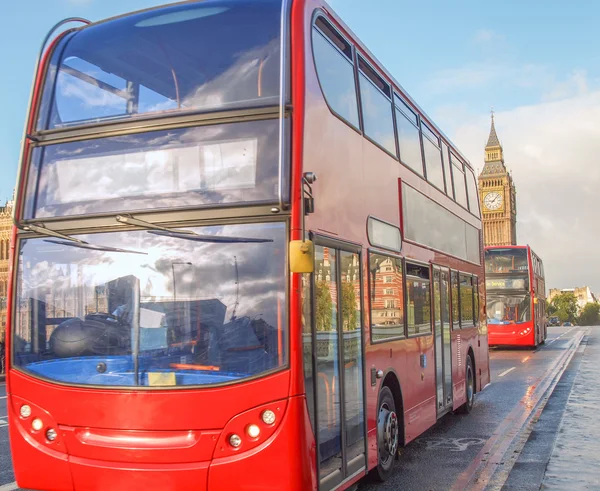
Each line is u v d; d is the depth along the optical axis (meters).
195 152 5.62
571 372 21.62
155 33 6.05
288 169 5.41
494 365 25.58
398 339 8.32
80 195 5.86
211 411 5.20
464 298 13.05
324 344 5.83
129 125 5.83
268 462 5.09
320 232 5.91
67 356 5.62
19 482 5.68
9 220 67.50
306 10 6.05
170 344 5.39
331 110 6.48
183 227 5.51
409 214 9.23
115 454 5.33
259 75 5.71
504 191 162.25
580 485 7.50
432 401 9.96
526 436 10.70
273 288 5.27
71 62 6.26
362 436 6.79
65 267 5.77
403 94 9.64
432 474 8.37
